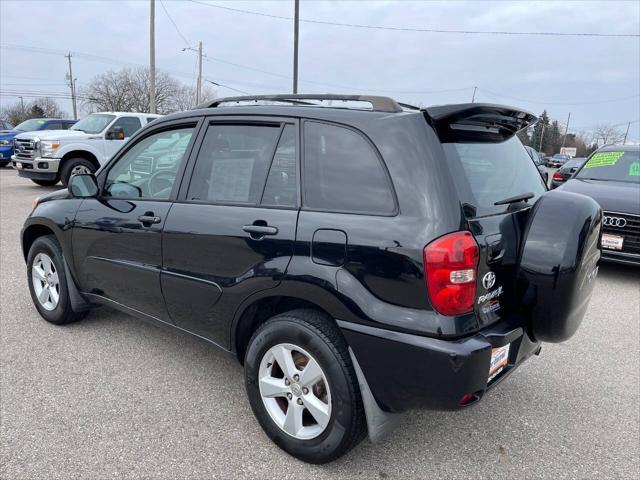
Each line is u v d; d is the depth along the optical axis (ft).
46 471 8.21
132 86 221.05
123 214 11.25
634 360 13.26
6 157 61.67
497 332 7.70
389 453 9.06
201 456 8.74
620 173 23.38
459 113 7.98
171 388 10.96
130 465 8.43
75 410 9.97
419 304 7.23
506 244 8.09
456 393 7.12
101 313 15.10
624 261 20.13
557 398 11.23
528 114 9.61
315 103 9.40
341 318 7.77
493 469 8.73
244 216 8.95
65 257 12.96
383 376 7.54
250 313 9.32
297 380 8.46
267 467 8.54
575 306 8.46
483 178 8.36
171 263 10.18
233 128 9.69
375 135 7.88
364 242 7.57
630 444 9.57
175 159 10.62
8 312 14.98
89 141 39.83
